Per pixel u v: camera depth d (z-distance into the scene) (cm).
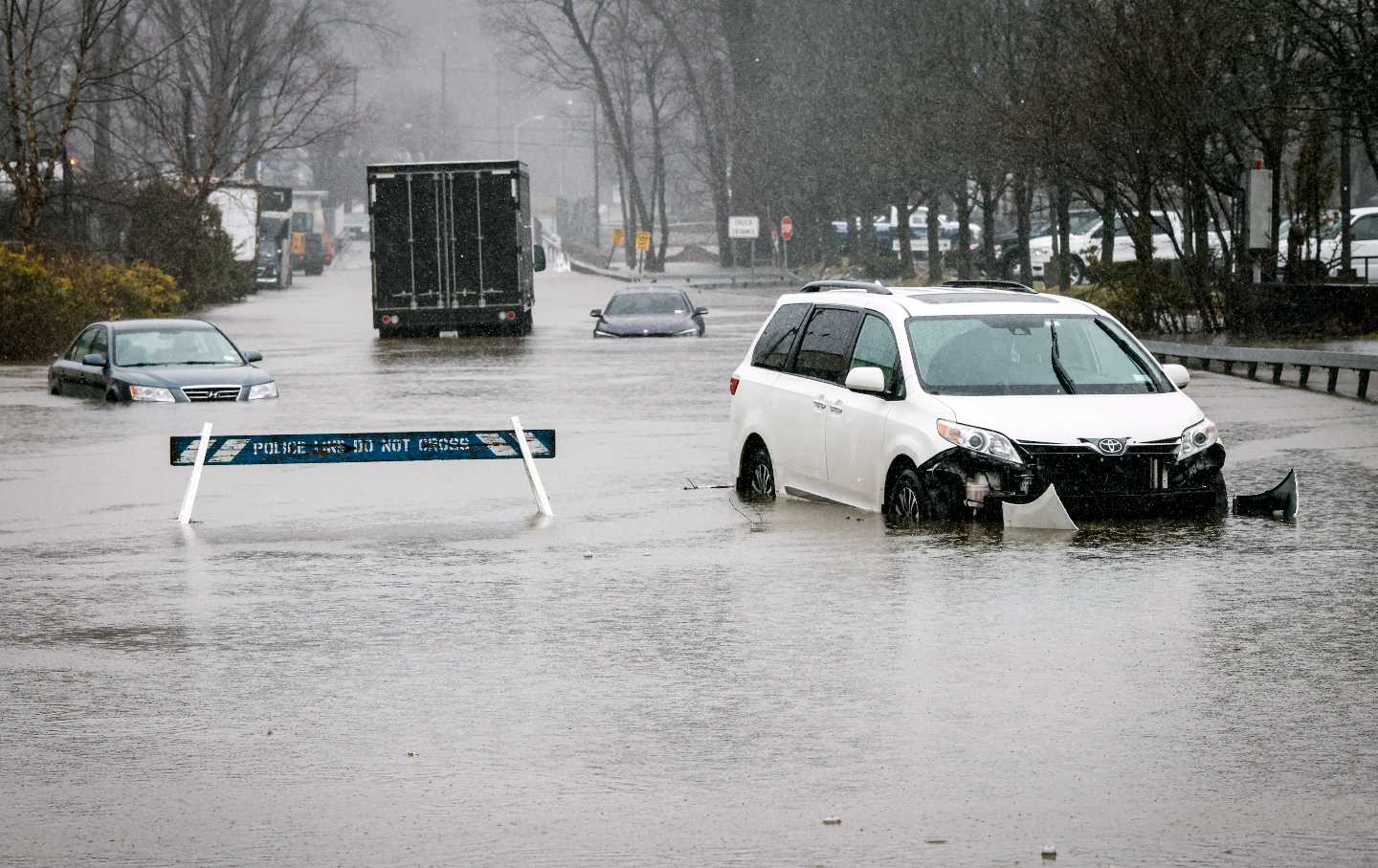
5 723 2125
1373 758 1912
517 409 6412
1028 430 3409
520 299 11300
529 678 2331
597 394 7012
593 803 1781
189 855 1641
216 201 19400
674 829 1697
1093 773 1862
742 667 2370
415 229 11256
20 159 11950
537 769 1903
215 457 3941
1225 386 7156
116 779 1886
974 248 19838
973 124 13638
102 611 2828
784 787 1828
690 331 10925
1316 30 8362
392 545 3491
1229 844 1636
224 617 2764
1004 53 13862
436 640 2577
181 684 2320
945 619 2647
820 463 3781
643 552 3341
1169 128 9531
